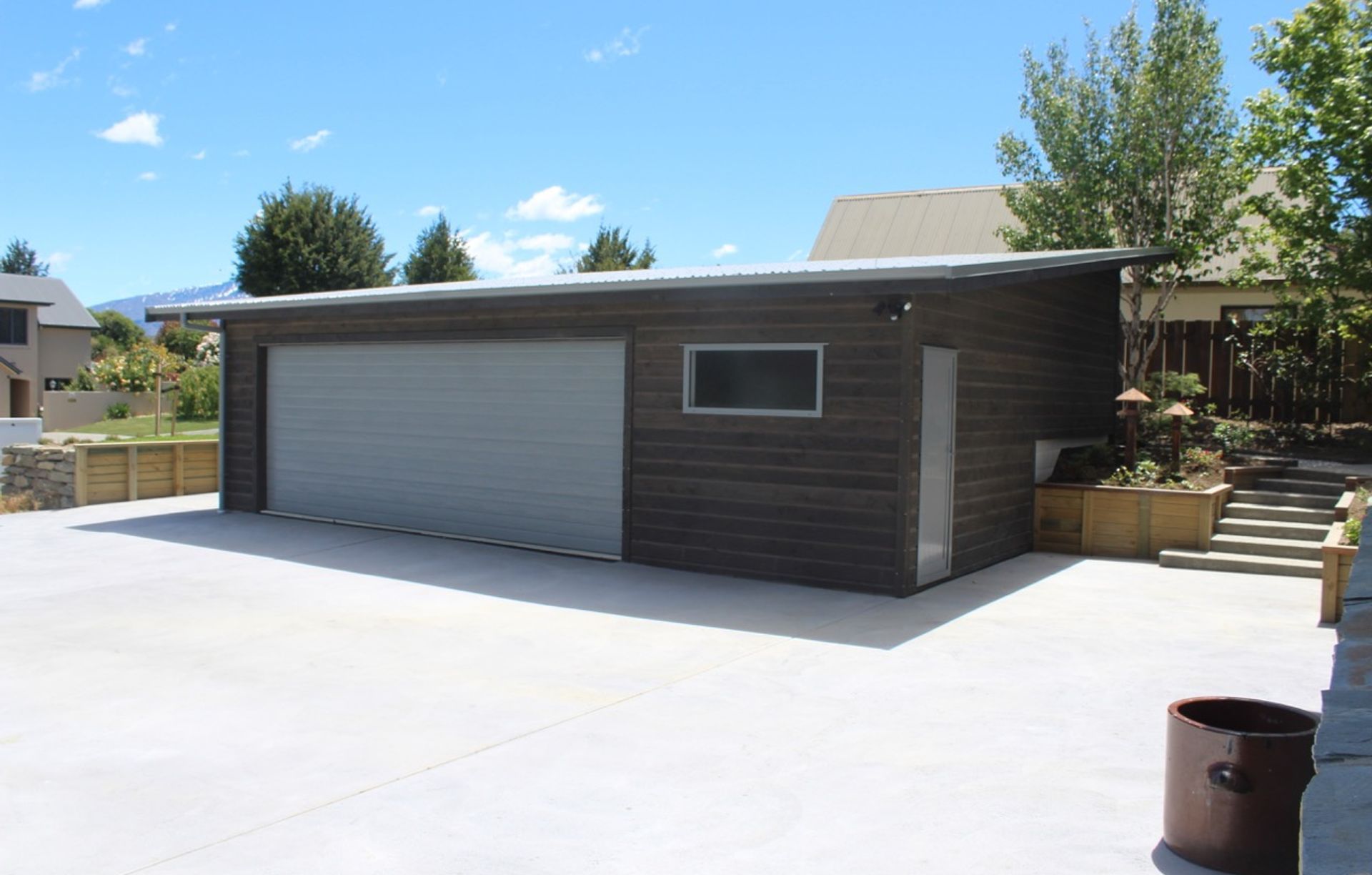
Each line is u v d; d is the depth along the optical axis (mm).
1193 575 9219
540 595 8188
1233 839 3480
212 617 7371
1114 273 12945
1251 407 14047
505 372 10508
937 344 8367
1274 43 12734
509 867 3574
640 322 9406
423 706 5367
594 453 9875
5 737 4852
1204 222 13875
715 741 4852
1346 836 1353
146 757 4605
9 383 38875
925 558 8406
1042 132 14555
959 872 3539
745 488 8828
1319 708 5293
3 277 41688
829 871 3545
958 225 19344
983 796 4199
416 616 7426
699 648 6566
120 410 37094
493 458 10633
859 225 20422
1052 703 5426
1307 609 7746
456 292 9781
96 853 3658
